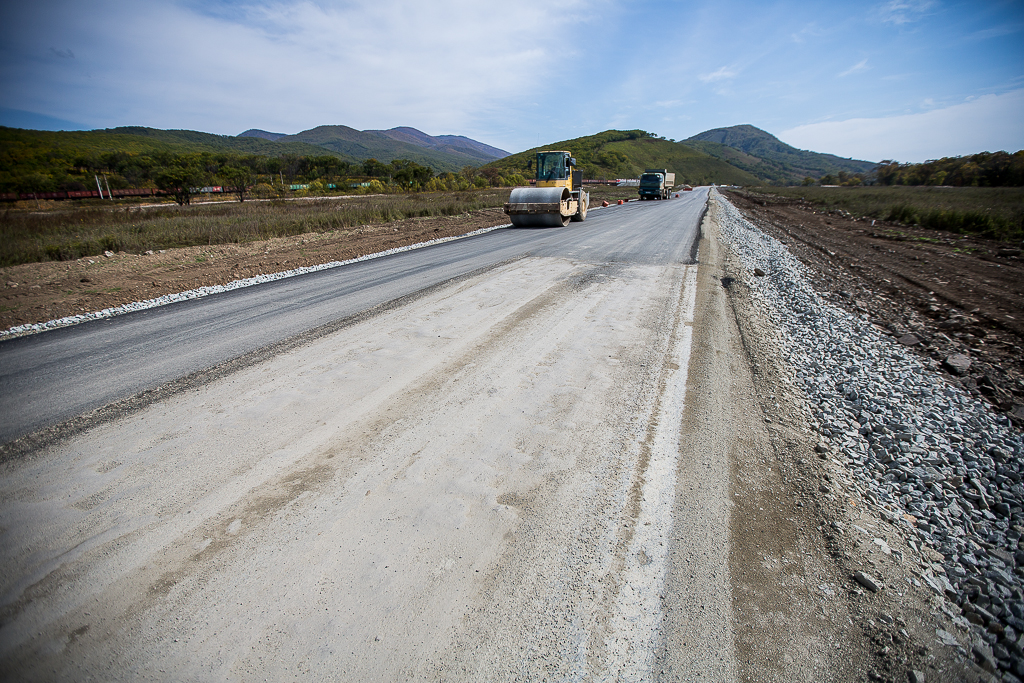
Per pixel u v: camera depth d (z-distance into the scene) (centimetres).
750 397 448
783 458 352
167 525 270
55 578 234
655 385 460
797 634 215
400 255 1131
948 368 583
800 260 1202
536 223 1764
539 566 246
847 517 292
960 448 380
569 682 189
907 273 1066
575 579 238
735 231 1750
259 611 217
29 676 188
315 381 455
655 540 267
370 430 371
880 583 244
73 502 289
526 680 190
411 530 268
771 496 309
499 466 328
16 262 1120
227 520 274
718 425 393
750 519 287
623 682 190
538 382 458
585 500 296
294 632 207
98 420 385
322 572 239
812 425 405
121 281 909
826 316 725
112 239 1294
